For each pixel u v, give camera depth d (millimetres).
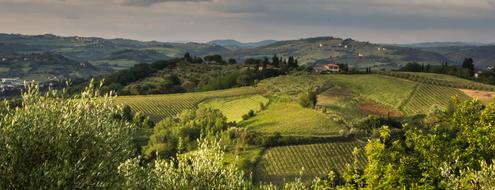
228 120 128000
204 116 115562
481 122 25797
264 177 85562
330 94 147625
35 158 14125
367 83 162750
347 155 97625
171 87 191750
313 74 188875
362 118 119000
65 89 16281
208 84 196875
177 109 145625
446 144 25969
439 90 154250
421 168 24984
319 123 113438
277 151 96125
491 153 24812
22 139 13961
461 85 158250
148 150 85438
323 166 93438
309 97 131750
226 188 21000
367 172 26609
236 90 169000
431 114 113625
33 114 14836
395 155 25875
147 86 187625
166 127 109000
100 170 14781
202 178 20859
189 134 101375
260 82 178875
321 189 28000
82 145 15031
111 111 16594
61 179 13398
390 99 143625
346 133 105062
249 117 127125
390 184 25391
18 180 13602
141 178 17828
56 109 15320
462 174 21500
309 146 98812
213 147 21875
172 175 20453
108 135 15781
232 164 22453
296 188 23703
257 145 98500
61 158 14172
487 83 181125
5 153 13727
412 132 26641
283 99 140250
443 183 23516
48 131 14617
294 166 91875
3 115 14664
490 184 19734
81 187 13750
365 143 102125
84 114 15734
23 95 15438
